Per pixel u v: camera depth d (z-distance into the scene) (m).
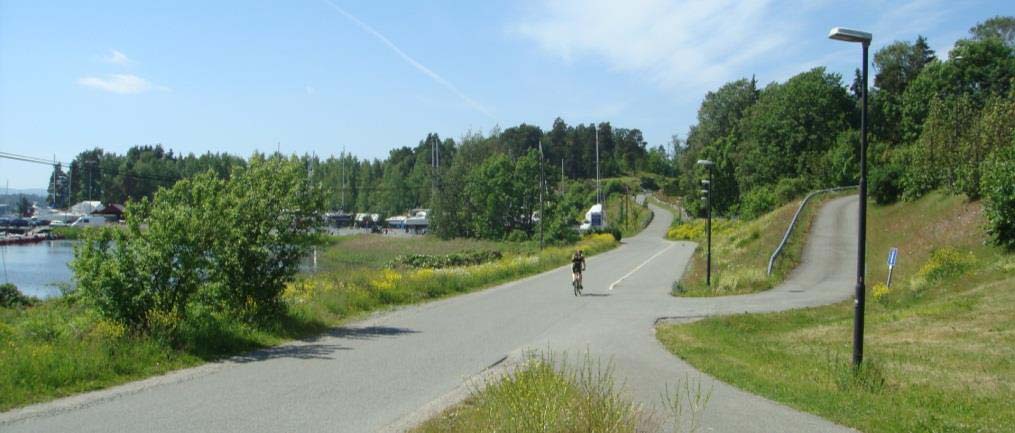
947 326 18.08
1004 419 9.91
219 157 99.75
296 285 21.61
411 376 11.99
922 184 45.44
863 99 13.25
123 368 11.57
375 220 129.12
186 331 13.67
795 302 26.80
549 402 7.20
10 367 10.33
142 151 114.56
